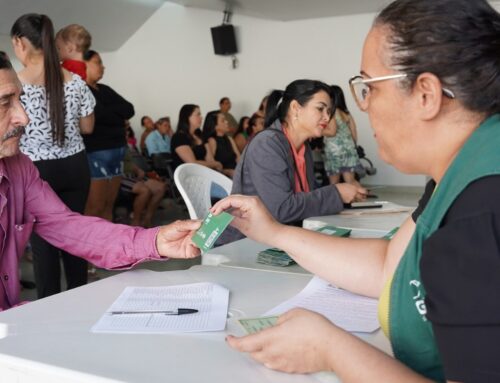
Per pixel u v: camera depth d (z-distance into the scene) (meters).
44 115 2.30
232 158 6.45
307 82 2.10
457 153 0.60
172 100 8.73
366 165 7.28
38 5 6.48
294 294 1.01
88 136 3.27
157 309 0.90
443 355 0.49
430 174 0.66
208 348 0.74
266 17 7.73
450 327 0.48
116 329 0.81
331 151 5.40
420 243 0.63
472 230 0.49
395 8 0.63
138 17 8.37
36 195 1.28
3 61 1.11
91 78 3.27
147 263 3.38
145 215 4.99
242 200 1.08
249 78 8.12
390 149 0.67
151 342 0.76
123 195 4.82
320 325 0.65
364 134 7.38
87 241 1.24
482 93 0.58
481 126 0.59
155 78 8.77
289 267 1.23
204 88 8.47
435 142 0.62
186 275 1.14
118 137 3.46
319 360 0.64
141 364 0.69
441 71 0.58
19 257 1.27
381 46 0.63
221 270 1.19
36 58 2.26
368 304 0.95
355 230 1.65
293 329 0.66
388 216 1.96
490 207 0.50
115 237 1.21
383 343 0.79
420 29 0.59
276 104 2.25
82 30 2.84
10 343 0.76
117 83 9.05
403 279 0.66
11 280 1.25
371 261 0.99
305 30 7.64
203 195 2.26
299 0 6.62
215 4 7.74
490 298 0.46
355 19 7.32
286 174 2.03
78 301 0.95
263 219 1.07
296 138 2.15
